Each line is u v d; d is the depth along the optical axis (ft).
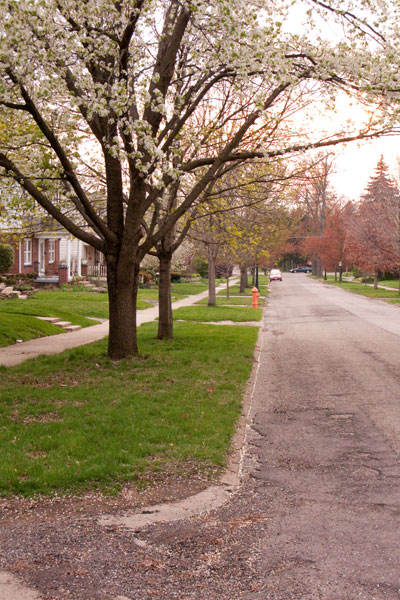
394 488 18.62
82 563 13.57
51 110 36.27
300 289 189.06
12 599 12.01
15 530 15.31
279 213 98.17
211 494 18.29
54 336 60.29
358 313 96.99
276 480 19.67
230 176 51.55
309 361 46.29
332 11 33.09
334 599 11.97
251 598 12.09
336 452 22.74
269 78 32.09
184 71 37.86
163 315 56.59
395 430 25.66
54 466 19.63
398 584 12.49
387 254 164.96
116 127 36.14
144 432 24.22
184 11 33.63
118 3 32.50
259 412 29.50
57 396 30.27
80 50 30.68
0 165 35.01
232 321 83.97
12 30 27.84
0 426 24.52
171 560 13.78
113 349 43.01
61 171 37.50
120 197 41.11
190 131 40.06
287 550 14.23
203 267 241.14
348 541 14.67
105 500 17.57
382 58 33.71
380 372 40.47
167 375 37.24
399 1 32.09
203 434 24.43
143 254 42.73
